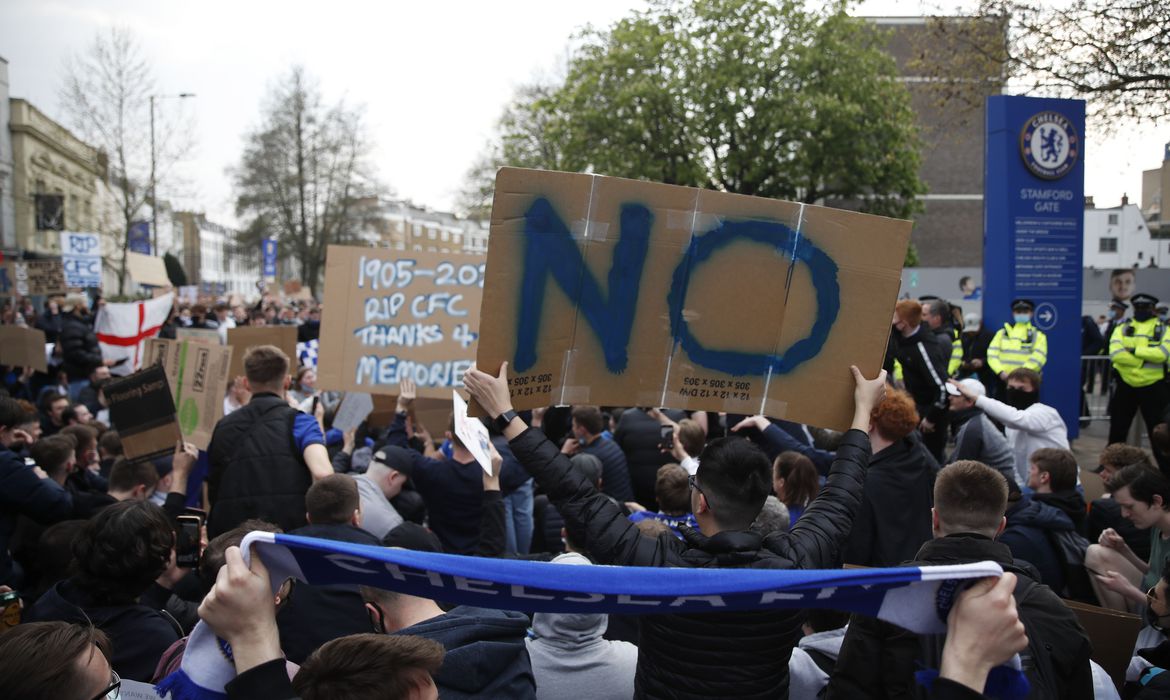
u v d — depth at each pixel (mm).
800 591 1666
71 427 6238
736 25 25984
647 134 27016
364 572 1631
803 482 4527
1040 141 9766
